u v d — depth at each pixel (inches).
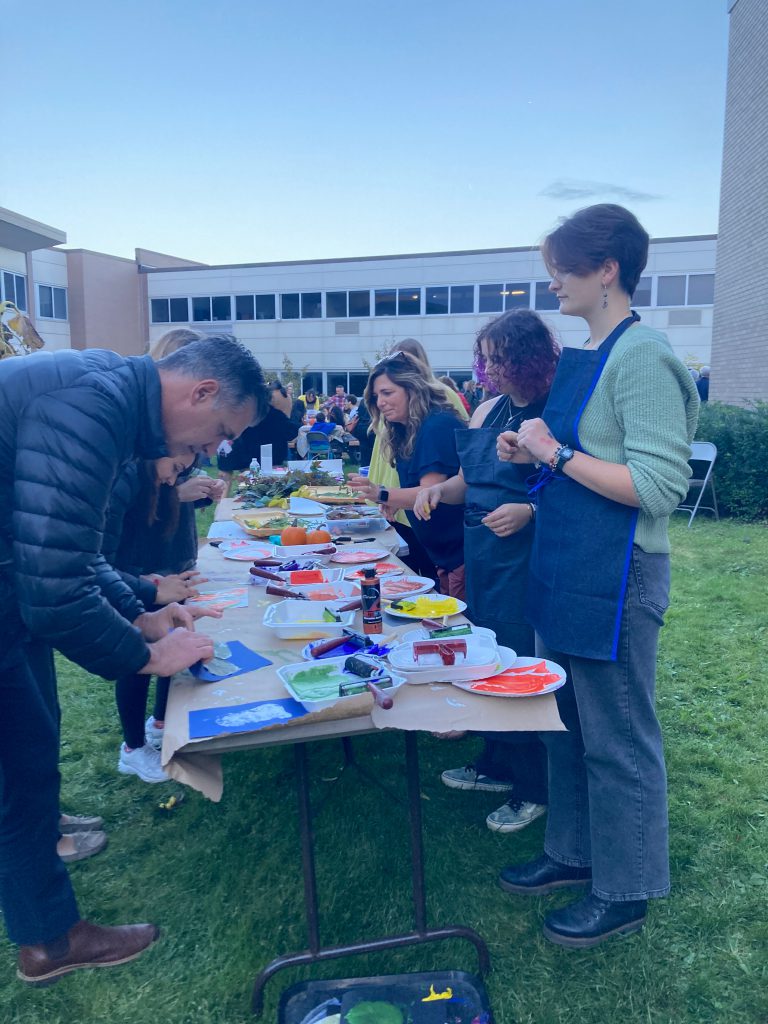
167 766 52.4
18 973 72.0
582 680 69.2
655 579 66.9
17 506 54.3
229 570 99.7
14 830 67.3
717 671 145.4
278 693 59.2
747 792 102.2
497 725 54.9
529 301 992.9
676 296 934.4
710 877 84.6
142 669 59.8
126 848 93.7
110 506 80.0
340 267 1056.8
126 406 57.5
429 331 1037.8
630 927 74.3
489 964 70.1
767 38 428.1
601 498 65.8
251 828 97.0
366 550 108.0
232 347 62.2
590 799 72.3
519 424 85.0
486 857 89.5
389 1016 60.9
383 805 101.3
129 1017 67.6
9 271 925.8
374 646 66.2
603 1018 66.1
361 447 484.4
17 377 55.7
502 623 86.1
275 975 71.4
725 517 316.8
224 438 63.9
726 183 499.5
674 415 62.5
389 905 81.0
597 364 65.4
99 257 1094.4
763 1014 66.2
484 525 86.0
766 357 443.2
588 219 64.4
